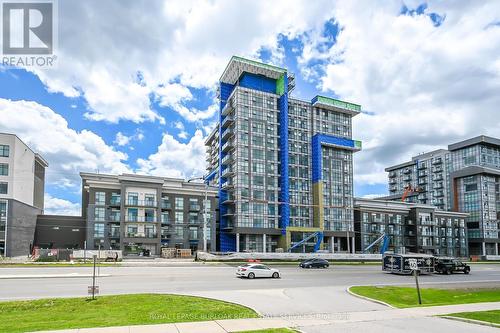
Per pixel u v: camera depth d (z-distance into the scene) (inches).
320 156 3646.7
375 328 509.4
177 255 2566.4
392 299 841.5
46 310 636.7
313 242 3484.3
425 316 603.2
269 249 3344.0
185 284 1039.6
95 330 462.0
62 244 2851.9
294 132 3659.0
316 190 3577.8
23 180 2615.7
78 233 2925.7
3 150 2428.6
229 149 3503.9
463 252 4281.5
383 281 1269.7
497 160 4729.3
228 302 700.7
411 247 4035.4
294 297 814.5
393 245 3922.2
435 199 5132.9
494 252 4443.9
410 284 1177.4
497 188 4596.5
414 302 829.8
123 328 474.3
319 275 1444.4
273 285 1069.8
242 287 1004.6
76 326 490.3
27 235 2657.5
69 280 1083.3
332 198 3659.0
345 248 3713.1
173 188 2928.2
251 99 3472.0
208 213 3029.0
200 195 3014.3
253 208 3282.5
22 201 2588.6
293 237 3422.7
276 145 3511.3
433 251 4052.7
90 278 1144.2
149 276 1236.5
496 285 1216.2
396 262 1627.7
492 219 4463.6
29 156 2758.4
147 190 2785.4
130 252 2659.9
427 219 4106.8
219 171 3555.6
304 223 3528.5
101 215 2677.2
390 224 3959.2
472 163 4672.7
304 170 3634.4
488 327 530.0
